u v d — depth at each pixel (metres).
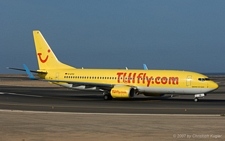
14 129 46.44
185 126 49.00
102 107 80.44
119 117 60.06
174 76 100.38
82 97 115.00
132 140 39.12
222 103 93.12
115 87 102.19
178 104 89.62
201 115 64.06
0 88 165.62
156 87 102.38
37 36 122.06
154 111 71.88
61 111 70.81
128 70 109.38
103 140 39.19
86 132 44.22
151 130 45.69
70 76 115.12
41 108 77.06
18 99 103.12
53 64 120.38
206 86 96.31
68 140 39.19
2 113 65.62
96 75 111.44
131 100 103.50
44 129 46.44
